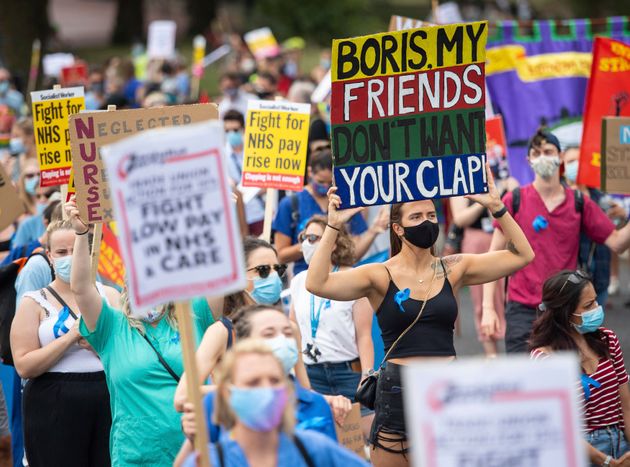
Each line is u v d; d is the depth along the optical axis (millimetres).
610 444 16297
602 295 21438
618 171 20172
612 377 16344
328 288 14891
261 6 112438
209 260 10781
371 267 15188
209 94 80812
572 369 8641
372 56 15273
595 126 23391
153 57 61250
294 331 15539
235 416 10570
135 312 10906
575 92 30734
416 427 8617
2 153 36500
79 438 17203
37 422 17203
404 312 14852
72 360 17172
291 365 13039
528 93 30672
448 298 14969
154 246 10836
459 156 15367
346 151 15398
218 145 10688
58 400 17062
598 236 20781
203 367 14055
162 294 10852
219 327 14422
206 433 10992
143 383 14961
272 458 10664
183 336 11312
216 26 99000
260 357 10500
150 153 10719
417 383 8625
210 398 12188
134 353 15031
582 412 16031
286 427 10727
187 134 10688
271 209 22781
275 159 22922
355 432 14898
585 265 21031
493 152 27031
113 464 15242
